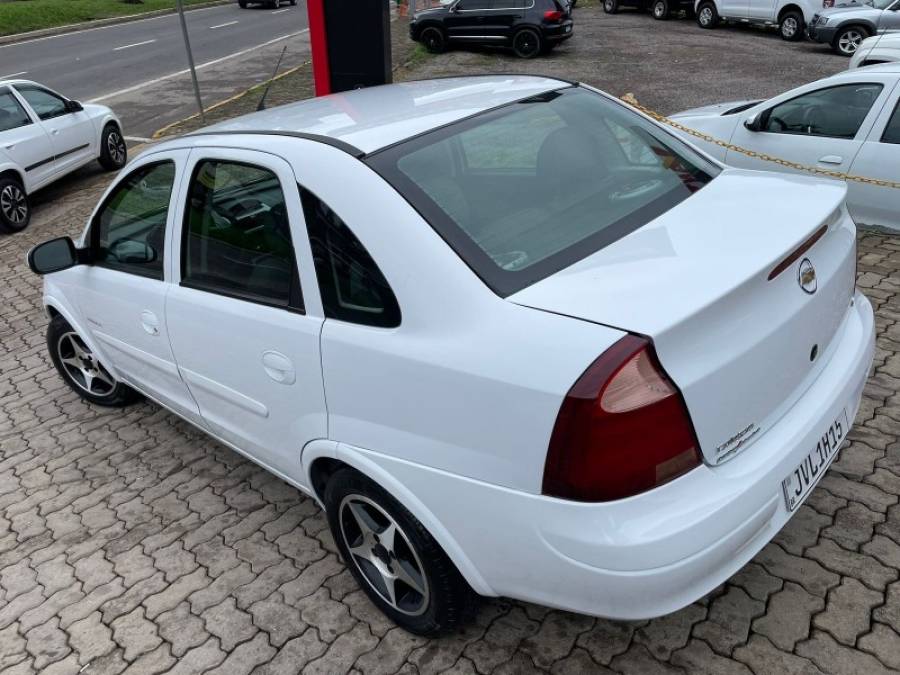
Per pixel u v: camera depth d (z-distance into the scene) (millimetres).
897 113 5230
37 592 3064
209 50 21375
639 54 16266
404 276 2100
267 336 2531
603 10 23531
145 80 17297
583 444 1769
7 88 9188
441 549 2248
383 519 2457
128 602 2934
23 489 3812
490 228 2189
